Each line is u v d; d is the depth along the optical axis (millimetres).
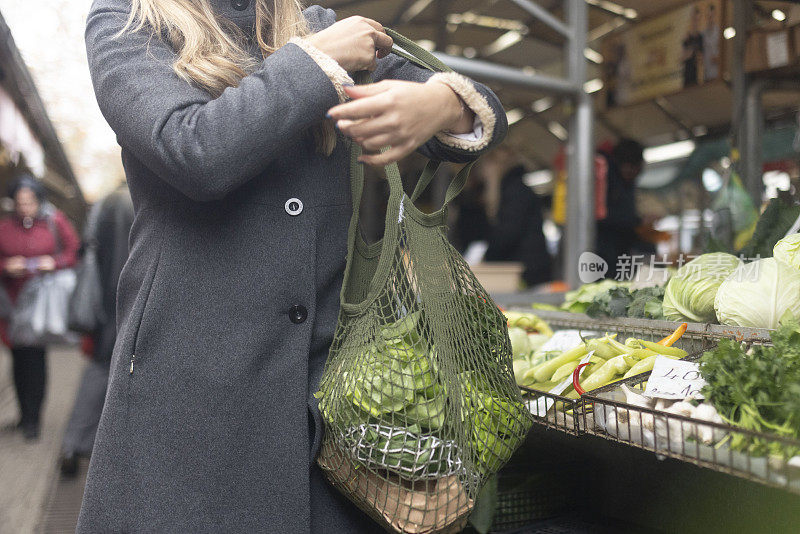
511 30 5766
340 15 5148
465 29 5855
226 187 1061
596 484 1994
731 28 3721
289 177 1205
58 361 10461
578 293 2576
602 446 1952
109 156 8891
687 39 3984
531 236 5664
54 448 4723
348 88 1028
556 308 2631
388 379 1101
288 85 1045
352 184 1232
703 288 1740
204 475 1114
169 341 1140
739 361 1174
